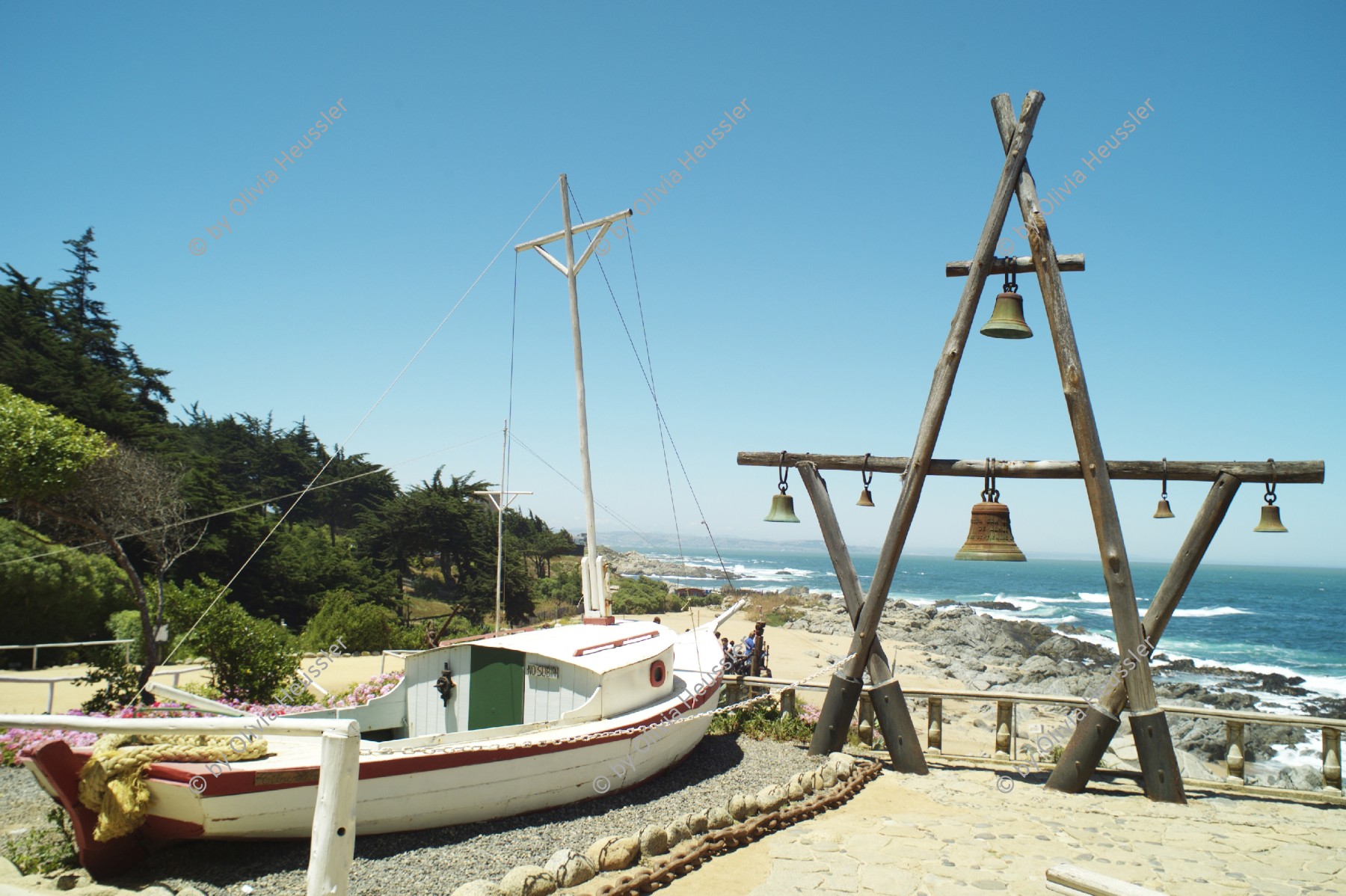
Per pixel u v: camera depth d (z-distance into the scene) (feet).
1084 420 31.14
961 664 118.52
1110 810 29.22
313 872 14.61
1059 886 17.53
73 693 49.83
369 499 206.59
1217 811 29.22
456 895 18.98
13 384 109.60
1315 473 29.17
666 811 28.86
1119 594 31.01
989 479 32.78
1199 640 181.06
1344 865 24.18
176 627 46.34
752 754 37.47
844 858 24.06
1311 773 59.16
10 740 32.58
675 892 21.38
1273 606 285.64
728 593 206.59
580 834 26.14
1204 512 30.40
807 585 344.08
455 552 159.53
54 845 23.07
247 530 116.98
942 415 32.99
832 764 31.81
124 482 49.67
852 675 34.88
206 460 123.44
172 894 19.44
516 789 27.07
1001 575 521.65
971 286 32.81
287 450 198.80
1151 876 23.21
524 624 155.63
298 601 123.75
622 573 322.34
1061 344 31.65
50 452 44.09
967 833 26.48
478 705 33.76
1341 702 106.32
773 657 107.86
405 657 35.19
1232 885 22.65
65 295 160.66
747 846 24.94
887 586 34.32
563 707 32.01
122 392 119.03
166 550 53.31
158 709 31.14
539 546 218.59
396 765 24.35
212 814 21.54
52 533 72.38
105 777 20.94
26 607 66.03
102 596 72.59
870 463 34.91
